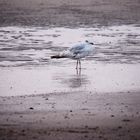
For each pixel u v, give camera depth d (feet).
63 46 89.81
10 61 77.51
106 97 52.01
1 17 117.08
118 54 83.30
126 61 77.82
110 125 39.83
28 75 67.56
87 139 35.42
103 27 109.29
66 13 120.78
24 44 91.30
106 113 44.50
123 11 124.06
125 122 40.88
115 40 95.61
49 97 52.49
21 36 98.99
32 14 119.55
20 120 41.88
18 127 39.29
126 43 92.84
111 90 56.90
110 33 102.73
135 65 74.74
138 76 66.59
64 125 39.88
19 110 46.24
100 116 43.19
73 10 123.34
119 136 36.35
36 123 40.70
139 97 52.06
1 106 48.11
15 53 83.56
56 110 46.11
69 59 79.30
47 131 37.83
